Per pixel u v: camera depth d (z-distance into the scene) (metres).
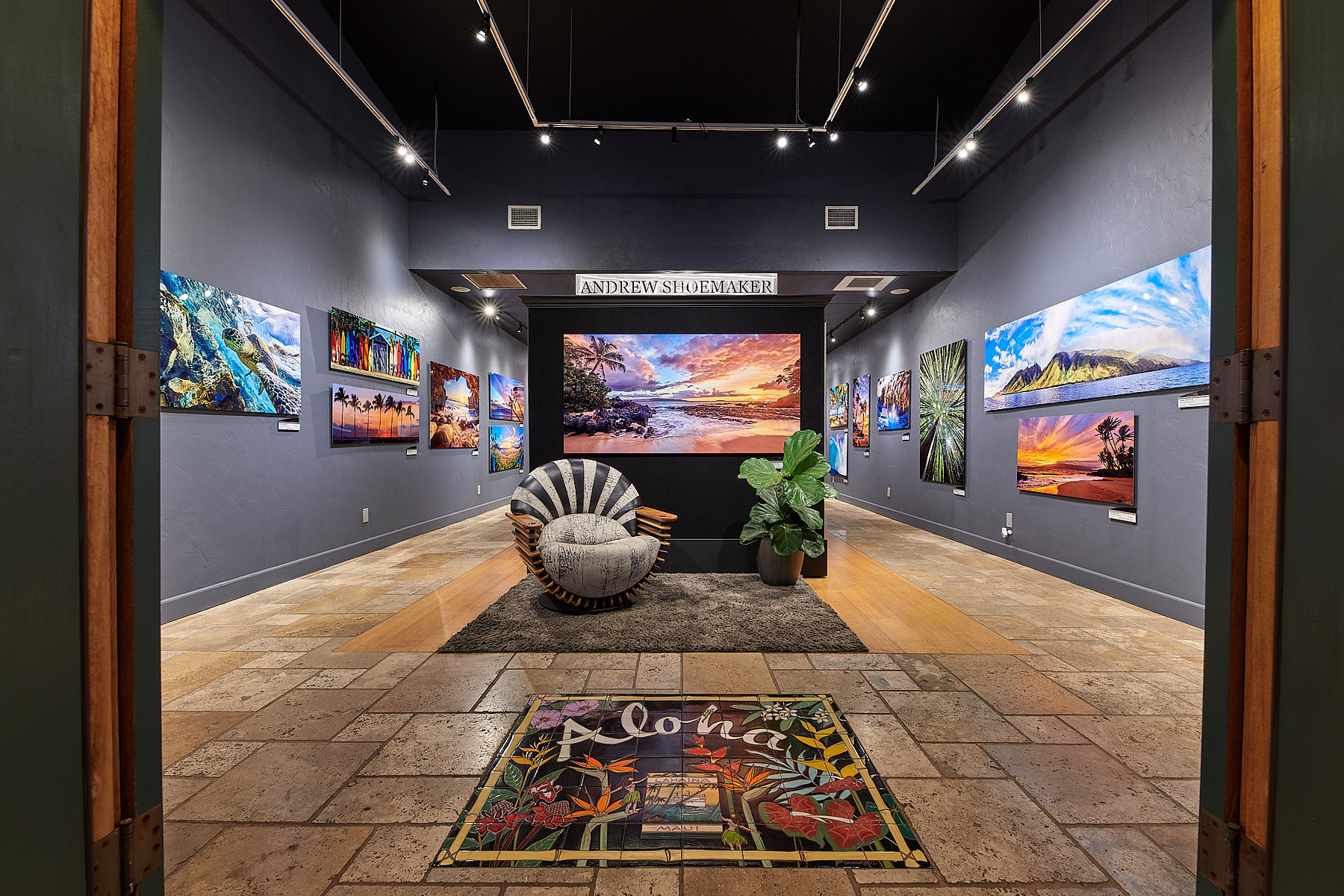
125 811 0.98
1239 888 1.00
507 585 4.24
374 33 4.69
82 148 0.86
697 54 4.84
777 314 4.79
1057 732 2.05
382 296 5.64
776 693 2.38
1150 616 3.48
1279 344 0.92
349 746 1.95
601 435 4.79
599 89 5.35
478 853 1.44
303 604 3.72
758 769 1.81
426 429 6.70
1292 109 0.89
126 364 0.97
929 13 4.42
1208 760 1.07
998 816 1.58
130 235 0.99
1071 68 4.23
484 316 8.52
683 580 4.39
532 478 3.82
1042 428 4.66
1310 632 0.87
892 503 8.12
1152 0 3.54
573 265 6.03
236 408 3.79
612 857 1.42
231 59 3.75
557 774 1.78
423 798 1.66
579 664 2.70
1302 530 0.88
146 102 1.01
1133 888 1.32
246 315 3.88
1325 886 0.84
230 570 3.79
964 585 4.27
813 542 4.03
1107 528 3.99
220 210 3.67
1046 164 4.61
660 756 1.89
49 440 0.82
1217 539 1.05
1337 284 0.83
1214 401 1.06
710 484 4.79
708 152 6.02
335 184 4.89
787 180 6.03
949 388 6.29
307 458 4.58
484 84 5.34
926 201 6.05
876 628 3.25
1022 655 2.83
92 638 0.94
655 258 6.01
